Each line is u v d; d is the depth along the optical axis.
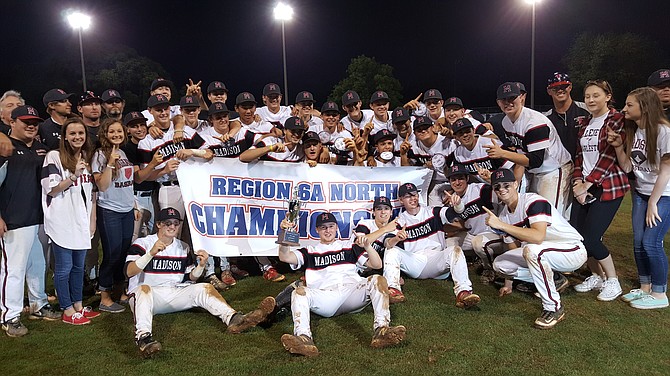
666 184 4.60
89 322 4.77
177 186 5.83
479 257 5.91
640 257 4.98
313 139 6.16
